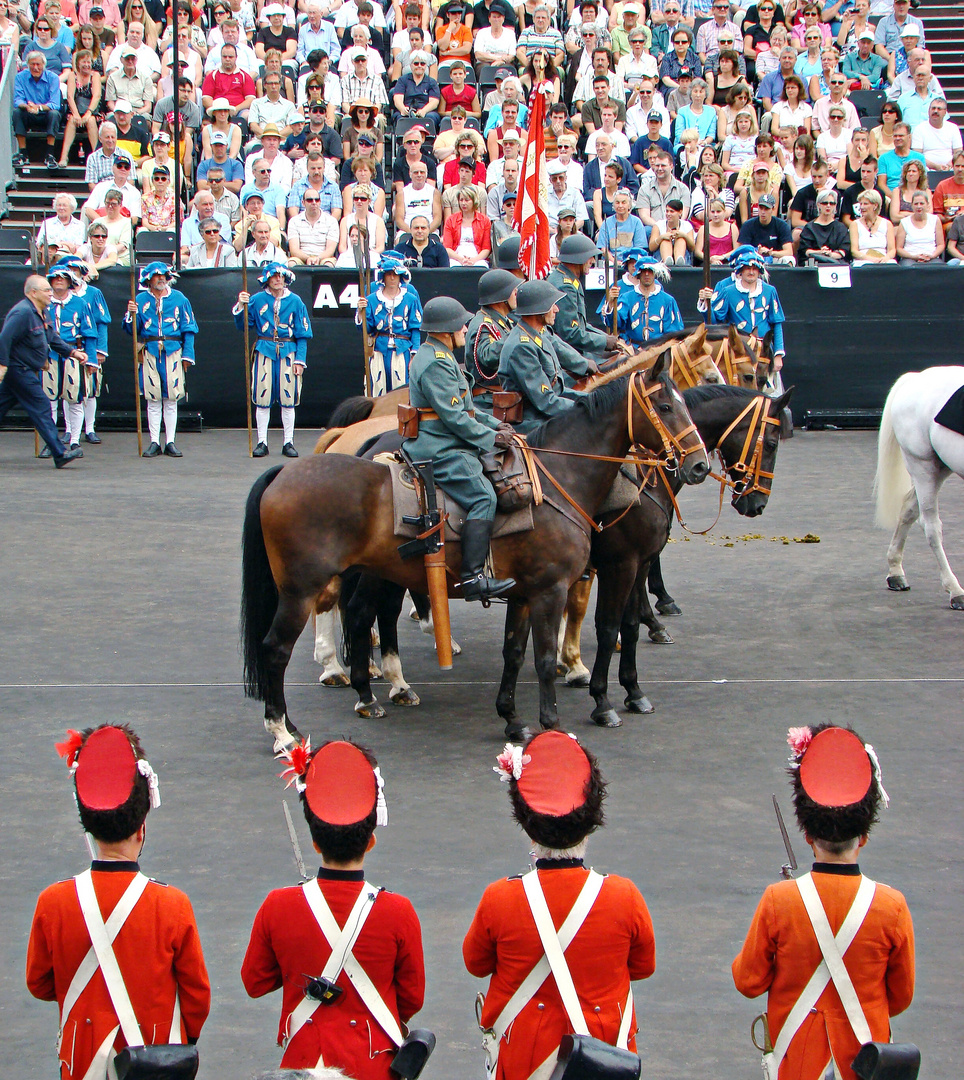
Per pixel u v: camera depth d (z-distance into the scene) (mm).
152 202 25938
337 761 5016
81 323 21922
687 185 27406
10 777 9633
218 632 13250
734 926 7527
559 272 13047
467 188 25219
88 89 28578
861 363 24609
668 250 25078
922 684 11875
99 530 17141
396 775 9859
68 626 13344
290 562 10055
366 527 10141
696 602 14672
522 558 10367
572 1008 4797
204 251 24922
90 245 24562
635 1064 4508
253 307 22109
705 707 11352
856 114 28594
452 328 10117
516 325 11328
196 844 8617
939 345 24500
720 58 29500
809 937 4898
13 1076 6121
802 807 4949
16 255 25000
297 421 24891
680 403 10625
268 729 10250
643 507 10875
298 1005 4957
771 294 21656
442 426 10250
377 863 8320
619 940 4895
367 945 4938
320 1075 4195
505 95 27156
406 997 5094
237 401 24734
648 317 19953
